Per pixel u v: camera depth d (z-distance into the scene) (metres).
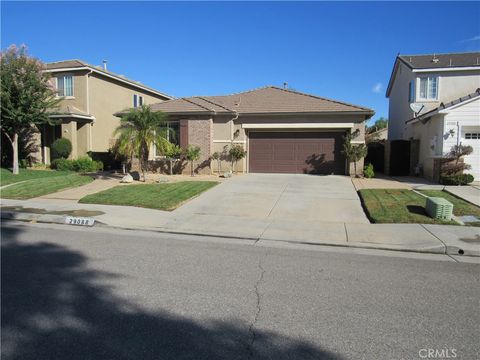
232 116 21.14
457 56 24.53
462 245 7.83
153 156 21.20
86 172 21.14
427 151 19.58
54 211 11.34
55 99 22.23
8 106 18.56
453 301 5.05
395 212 10.93
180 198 13.26
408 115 23.86
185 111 20.64
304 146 21.80
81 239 8.48
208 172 20.77
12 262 6.61
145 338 3.96
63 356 3.60
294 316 4.53
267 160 22.22
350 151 20.14
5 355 3.61
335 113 20.70
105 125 25.86
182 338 3.97
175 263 6.66
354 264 6.79
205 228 9.69
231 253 7.45
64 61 24.59
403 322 4.40
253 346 3.82
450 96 21.95
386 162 22.06
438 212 10.12
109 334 4.03
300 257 7.22
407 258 7.27
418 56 25.50
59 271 6.11
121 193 14.05
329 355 3.68
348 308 4.79
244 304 4.87
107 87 26.00
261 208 12.12
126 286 5.46
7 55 19.00
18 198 13.50
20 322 4.29
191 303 4.88
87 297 5.03
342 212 11.52
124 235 8.99
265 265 6.62
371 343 3.91
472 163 17.34
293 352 3.72
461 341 3.97
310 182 17.53
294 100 22.34
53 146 22.39
